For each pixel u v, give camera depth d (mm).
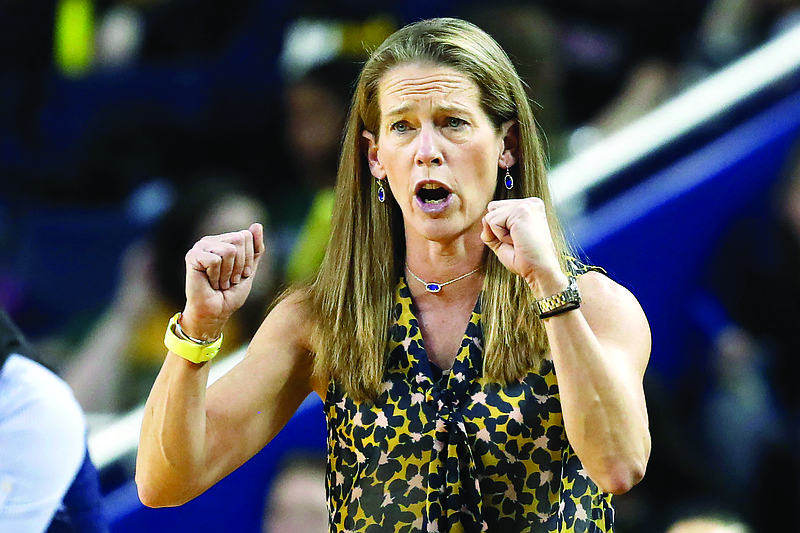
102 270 20328
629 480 6730
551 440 7012
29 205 20938
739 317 15789
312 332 7547
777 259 15758
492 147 7215
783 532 14344
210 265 6867
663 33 19172
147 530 14289
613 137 16031
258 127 20609
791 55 16703
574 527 6980
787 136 16312
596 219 15867
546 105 15188
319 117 15656
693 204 15945
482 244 7371
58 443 8719
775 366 15391
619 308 7309
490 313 7195
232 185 15547
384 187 7539
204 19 21578
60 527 8641
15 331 9016
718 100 16328
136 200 20625
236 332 14609
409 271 7488
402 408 7125
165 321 15516
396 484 7047
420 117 7109
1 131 21344
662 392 12734
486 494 6969
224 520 14312
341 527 7219
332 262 7598
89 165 21031
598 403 6648
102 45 22000
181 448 7008
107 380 15602
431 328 7367
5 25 21547
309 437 14344
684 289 15930
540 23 14945
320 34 19297
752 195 16078
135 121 20969
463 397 7078
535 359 7047
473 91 7160
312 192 18000
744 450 14594
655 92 18734
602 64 19625
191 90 20812
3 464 8531
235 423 7281
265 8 20406
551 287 6715
